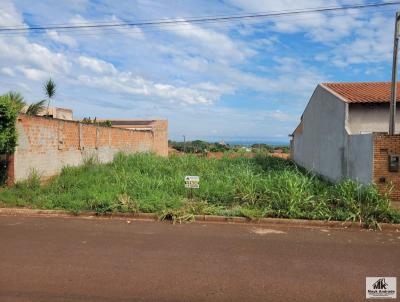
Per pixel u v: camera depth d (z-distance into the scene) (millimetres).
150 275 5121
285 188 10055
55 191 11266
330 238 7430
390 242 7156
